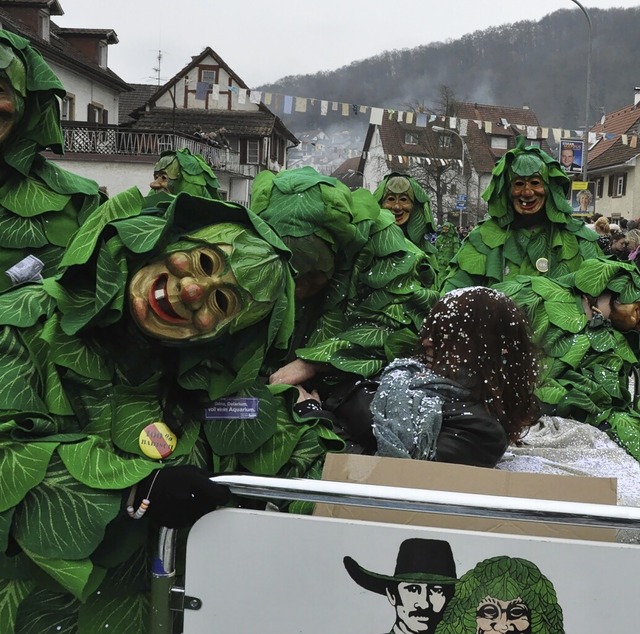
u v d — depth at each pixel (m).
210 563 1.63
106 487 1.69
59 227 3.59
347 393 2.74
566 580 1.53
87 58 28.67
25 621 1.86
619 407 3.45
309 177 3.02
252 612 1.62
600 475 2.54
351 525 1.57
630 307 3.61
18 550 1.72
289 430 2.10
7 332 1.81
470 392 2.25
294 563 1.59
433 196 34.19
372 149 34.16
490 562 1.54
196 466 1.76
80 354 1.83
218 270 1.77
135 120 27.94
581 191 15.69
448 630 1.56
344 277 3.24
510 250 5.00
